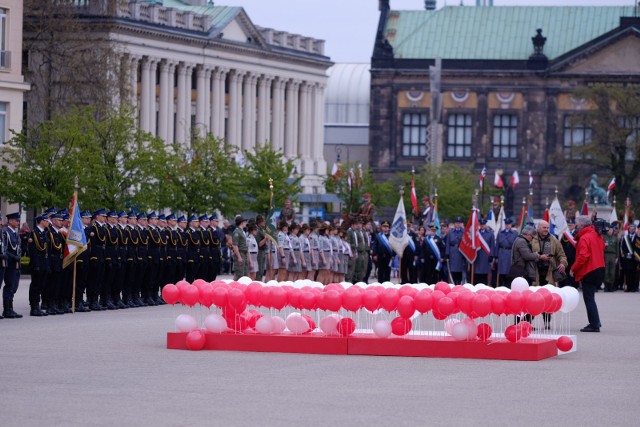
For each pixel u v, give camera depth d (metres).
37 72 142.50
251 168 155.00
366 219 101.00
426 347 47.53
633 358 48.22
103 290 69.19
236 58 187.62
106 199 113.75
